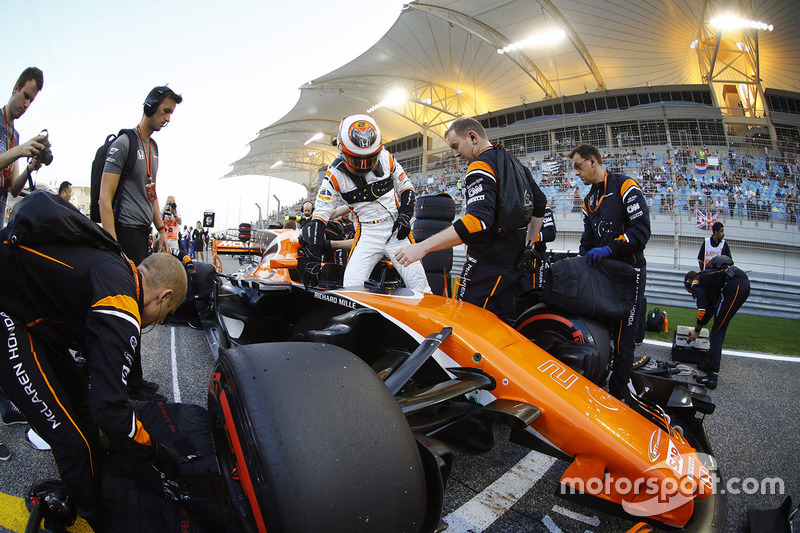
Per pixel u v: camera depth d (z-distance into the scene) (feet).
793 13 75.20
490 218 8.40
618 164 84.07
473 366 6.39
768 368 17.01
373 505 3.80
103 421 4.41
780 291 40.22
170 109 10.27
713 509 5.65
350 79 105.09
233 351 4.70
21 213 4.72
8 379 4.80
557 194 77.36
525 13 74.33
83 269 4.80
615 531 6.28
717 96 105.40
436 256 17.08
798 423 11.18
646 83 96.37
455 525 6.31
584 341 8.90
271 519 3.62
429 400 5.37
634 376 8.06
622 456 5.17
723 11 74.18
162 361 13.08
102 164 9.72
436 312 7.28
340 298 8.88
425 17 78.48
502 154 8.90
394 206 11.14
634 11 75.72
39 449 7.72
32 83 10.32
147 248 10.57
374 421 4.15
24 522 5.80
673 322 26.84
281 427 3.83
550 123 97.50
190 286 12.64
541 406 5.68
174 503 5.09
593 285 9.05
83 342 5.34
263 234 17.47
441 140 127.54
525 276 11.53
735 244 58.39
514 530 6.24
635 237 9.73
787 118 89.30
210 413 4.91
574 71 93.61
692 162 80.84
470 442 6.34
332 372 4.41
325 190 10.39
